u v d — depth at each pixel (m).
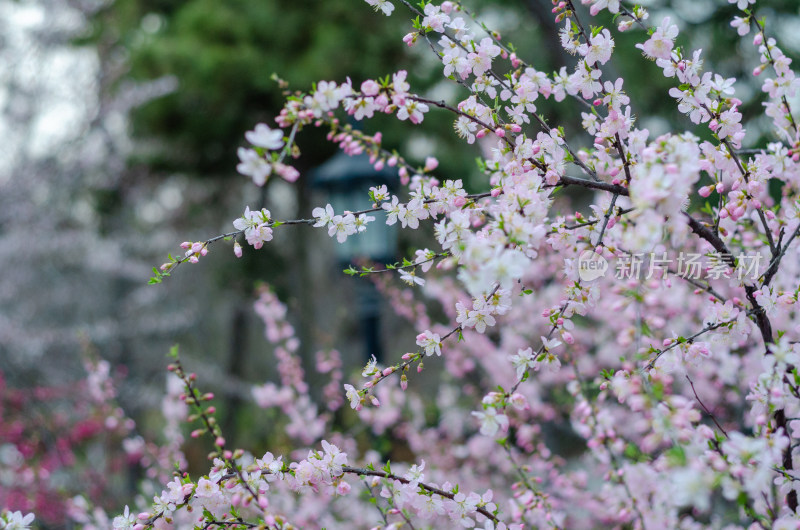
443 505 1.65
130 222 9.30
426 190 1.66
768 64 1.69
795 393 1.46
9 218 6.68
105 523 2.96
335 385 3.88
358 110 1.55
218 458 1.61
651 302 1.37
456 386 4.60
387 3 1.64
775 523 1.36
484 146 3.62
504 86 1.70
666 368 1.61
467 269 1.27
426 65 6.92
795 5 4.86
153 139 7.98
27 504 4.05
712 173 1.68
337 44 6.81
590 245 1.60
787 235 1.94
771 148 1.77
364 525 3.36
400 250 5.18
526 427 3.29
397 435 4.31
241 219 1.59
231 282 8.86
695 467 1.10
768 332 1.73
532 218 1.48
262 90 7.01
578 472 3.07
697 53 1.63
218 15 6.97
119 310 8.48
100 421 4.45
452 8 1.66
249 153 1.20
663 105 4.58
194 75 6.77
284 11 7.10
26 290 7.70
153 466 3.55
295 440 4.10
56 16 7.08
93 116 7.02
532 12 4.21
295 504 3.19
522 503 2.08
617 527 2.38
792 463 1.59
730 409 3.46
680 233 1.24
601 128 1.65
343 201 4.45
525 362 1.62
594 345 4.18
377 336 4.57
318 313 9.83
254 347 11.44
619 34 5.18
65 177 7.11
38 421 4.39
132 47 7.15
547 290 3.72
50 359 6.81
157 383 8.74
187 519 2.30
